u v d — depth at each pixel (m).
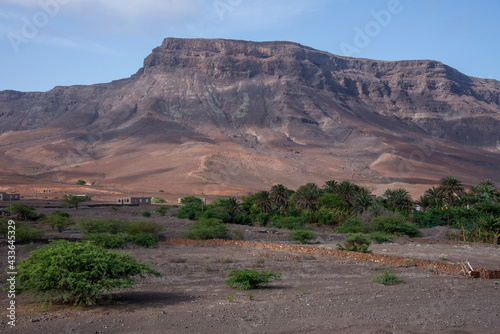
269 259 26.19
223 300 13.70
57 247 12.48
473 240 43.66
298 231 40.12
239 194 178.00
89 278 12.31
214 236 39.16
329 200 70.50
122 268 12.61
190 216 67.88
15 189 160.75
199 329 10.14
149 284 16.97
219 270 21.08
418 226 60.88
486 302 13.45
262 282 16.72
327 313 11.76
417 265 23.78
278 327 10.34
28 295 14.05
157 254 26.86
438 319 11.21
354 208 65.94
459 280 18.69
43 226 48.00
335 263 24.62
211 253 29.16
